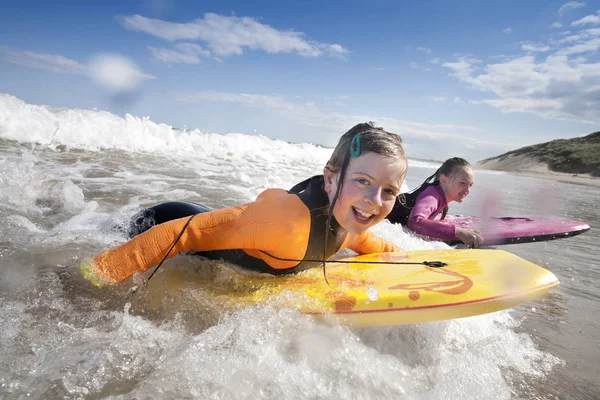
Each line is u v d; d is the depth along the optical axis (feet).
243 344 5.93
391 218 15.17
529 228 15.70
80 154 23.41
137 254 6.76
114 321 6.46
